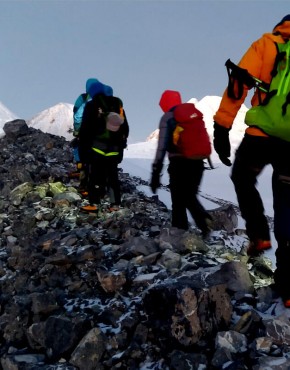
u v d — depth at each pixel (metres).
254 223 3.26
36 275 4.84
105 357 3.36
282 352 2.96
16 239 6.46
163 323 3.24
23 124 12.62
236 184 3.30
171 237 5.03
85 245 5.39
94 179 6.68
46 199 7.75
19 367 3.42
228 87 3.18
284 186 3.15
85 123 6.29
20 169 9.23
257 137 3.15
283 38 3.15
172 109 4.89
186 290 3.17
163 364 3.11
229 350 2.98
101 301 4.10
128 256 4.87
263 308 3.48
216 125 3.29
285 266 3.34
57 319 3.66
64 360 3.45
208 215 5.18
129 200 7.65
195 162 5.00
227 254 5.00
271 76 3.10
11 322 3.91
